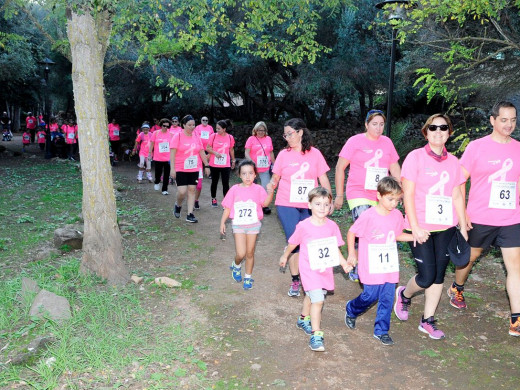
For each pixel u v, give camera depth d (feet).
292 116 78.64
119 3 19.39
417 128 64.44
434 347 15.15
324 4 29.53
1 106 135.74
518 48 22.90
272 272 21.94
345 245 26.27
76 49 18.90
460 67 24.77
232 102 78.59
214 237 27.73
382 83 59.26
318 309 14.82
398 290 17.10
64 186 46.19
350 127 69.05
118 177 53.62
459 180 15.48
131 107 84.33
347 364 14.07
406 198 15.19
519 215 16.15
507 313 17.58
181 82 31.42
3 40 32.53
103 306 16.69
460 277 17.70
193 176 30.86
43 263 22.13
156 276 20.83
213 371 13.51
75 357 13.61
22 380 12.68
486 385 13.06
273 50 28.99
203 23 25.67
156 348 14.42
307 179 18.04
